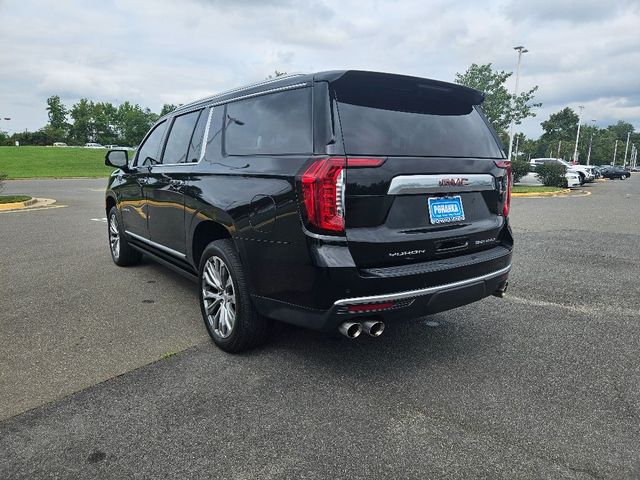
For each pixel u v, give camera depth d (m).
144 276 6.01
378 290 2.92
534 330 4.25
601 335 4.13
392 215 3.04
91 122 101.50
